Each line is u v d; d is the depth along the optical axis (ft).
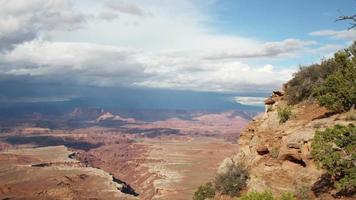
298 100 97.71
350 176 57.62
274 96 109.70
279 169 78.33
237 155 103.76
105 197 553.23
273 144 86.58
